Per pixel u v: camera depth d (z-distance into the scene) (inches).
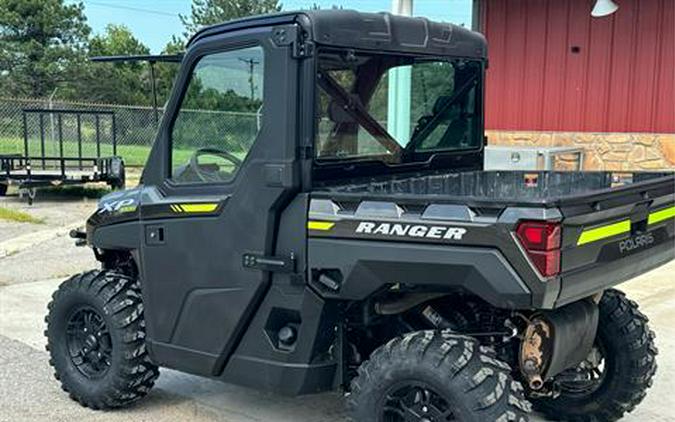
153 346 154.3
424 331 124.6
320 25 127.0
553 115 387.9
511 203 110.1
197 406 170.1
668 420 161.8
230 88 135.5
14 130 773.3
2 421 161.0
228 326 139.3
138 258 154.8
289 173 126.3
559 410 160.6
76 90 1512.1
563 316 132.0
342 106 134.6
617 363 152.3
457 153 165.6
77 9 1557.6
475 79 167.0
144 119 786.2
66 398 174.4
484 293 112.7
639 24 362.3
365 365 124.0
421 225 116.5
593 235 117.4
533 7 386.0
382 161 145.6
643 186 130.6
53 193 591.5
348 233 122.9
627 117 370.3
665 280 286.8
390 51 142.0
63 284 171.3
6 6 1489.9
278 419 162.7
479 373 114.0
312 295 128.9
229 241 136.6
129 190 159.6
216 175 139.4
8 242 379.2
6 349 209.9
